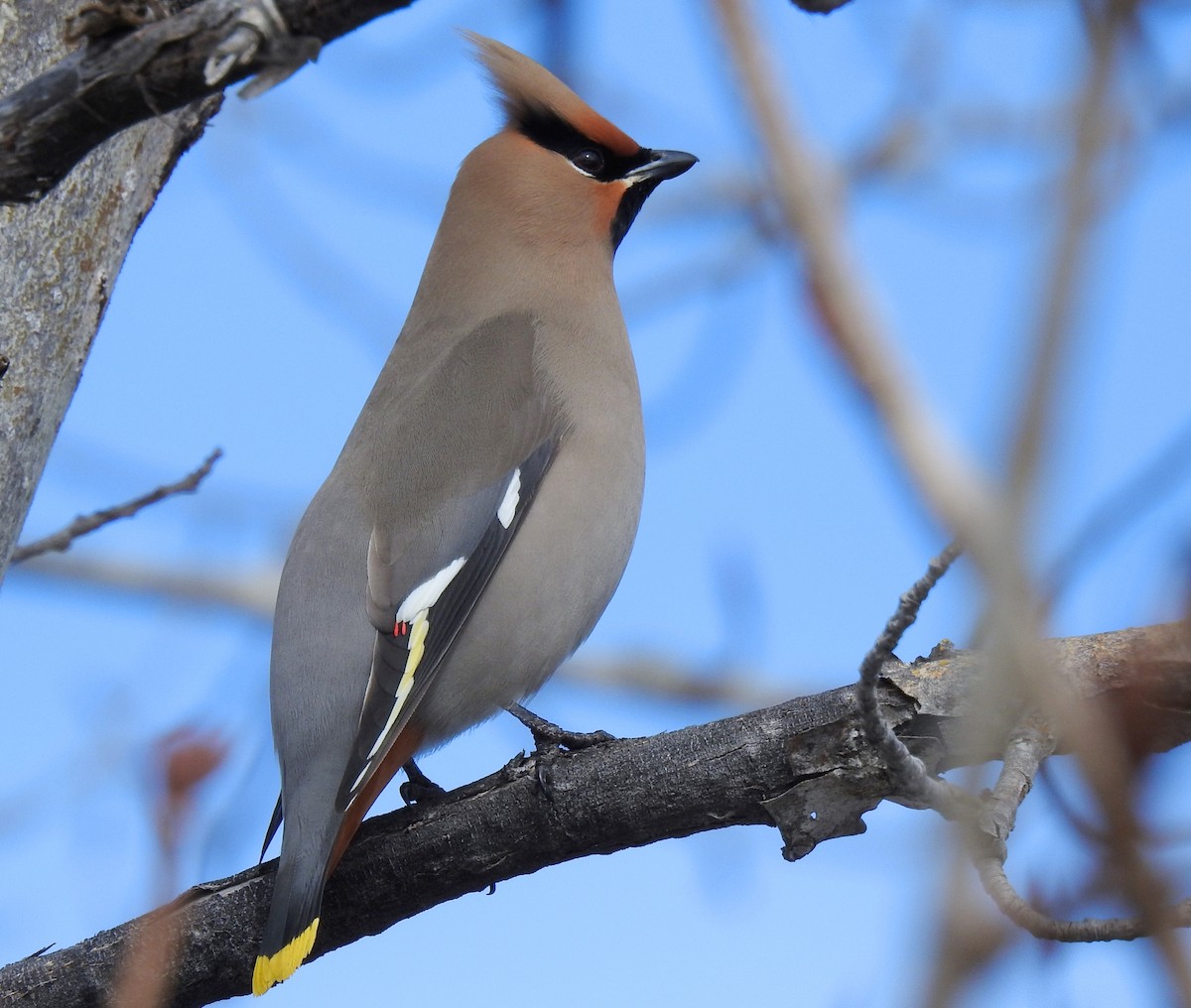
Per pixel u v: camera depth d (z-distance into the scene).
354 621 9.23
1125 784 3.50
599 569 10.27
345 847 8.26
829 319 3.43
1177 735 5.95
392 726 8.86
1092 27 3.38
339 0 5.61
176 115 8.40
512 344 10.74
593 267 11.48
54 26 7.70
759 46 3.61
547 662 10.01
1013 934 3.41
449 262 11.62
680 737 7.80
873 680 6.48
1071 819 4.93
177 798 6.03
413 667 9.16
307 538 9.72
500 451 10.08
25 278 7.85
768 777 7.57
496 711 9.95
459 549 9.69
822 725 7.51
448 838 8.10
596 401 10.57
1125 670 6.70
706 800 7.70
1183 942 3.29
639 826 7.82
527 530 9.94
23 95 5.81
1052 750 6.77
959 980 3.24
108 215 8.12
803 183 3.58
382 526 9.65
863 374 3.34
